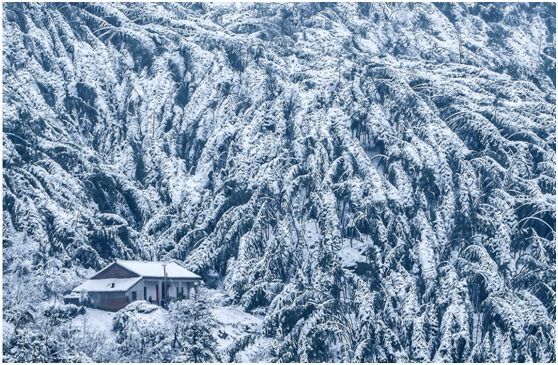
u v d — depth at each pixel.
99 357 150.75
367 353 170.62
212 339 155.88
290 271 194.12
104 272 179.38
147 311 163.75
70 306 167.50
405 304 185.50
